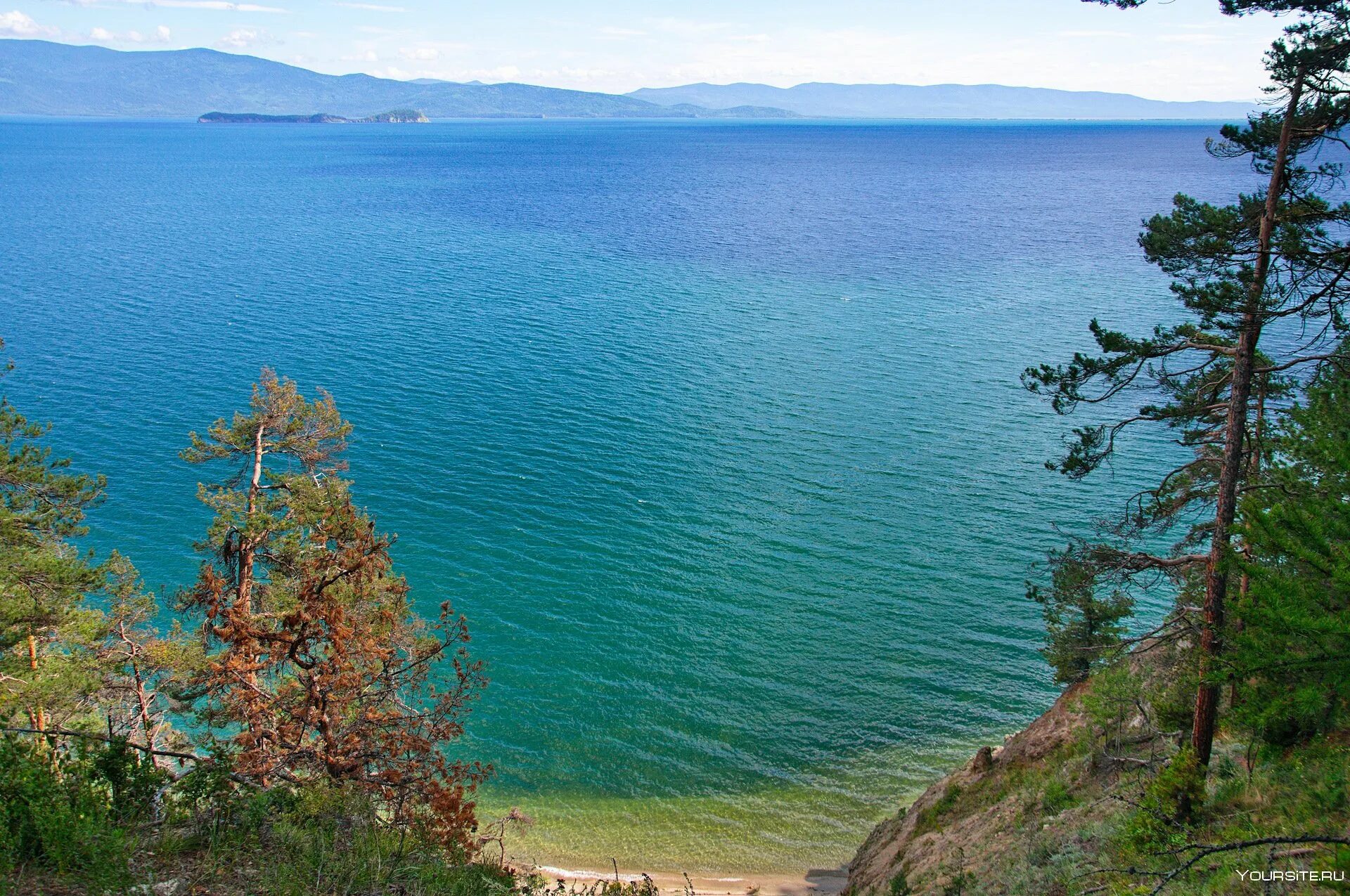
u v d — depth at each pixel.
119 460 56.66
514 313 96.69
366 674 16.42
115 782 11.61
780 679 38.56
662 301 102.19
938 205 193.50
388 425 63.44
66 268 117.75
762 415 65.69
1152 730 22.53
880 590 43.88
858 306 98.62
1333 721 15.67
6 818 9.66
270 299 102.38
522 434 62.12
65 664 21.58
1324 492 12.52
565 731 36.03
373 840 12.20
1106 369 17.92
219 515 25.44
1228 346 16.50
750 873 29.83
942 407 66.56
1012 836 21.72
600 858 30.56
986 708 37.00
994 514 50.31
